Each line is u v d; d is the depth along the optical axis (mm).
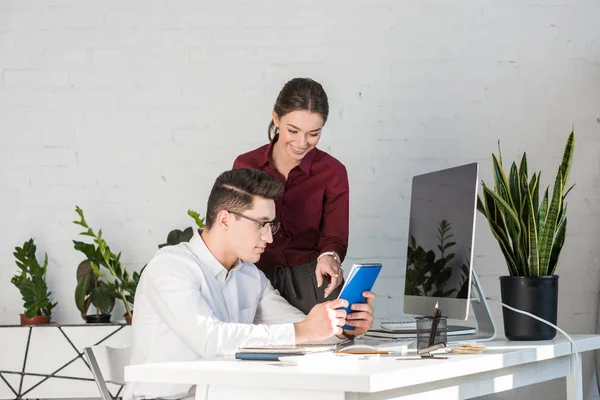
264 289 2326
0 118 3309
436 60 3219
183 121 3268
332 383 1334
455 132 3205
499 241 2350
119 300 3229
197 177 3258
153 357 1985
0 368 2992
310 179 2523
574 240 3184
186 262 2035
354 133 3227
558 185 2316
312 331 1850
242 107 3252
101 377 2025
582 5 3215
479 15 3217
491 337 2215
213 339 1856
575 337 2240
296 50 3244
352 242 3213
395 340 2242
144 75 3285
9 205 3287
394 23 3230
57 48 3312
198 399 1468
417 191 2508
